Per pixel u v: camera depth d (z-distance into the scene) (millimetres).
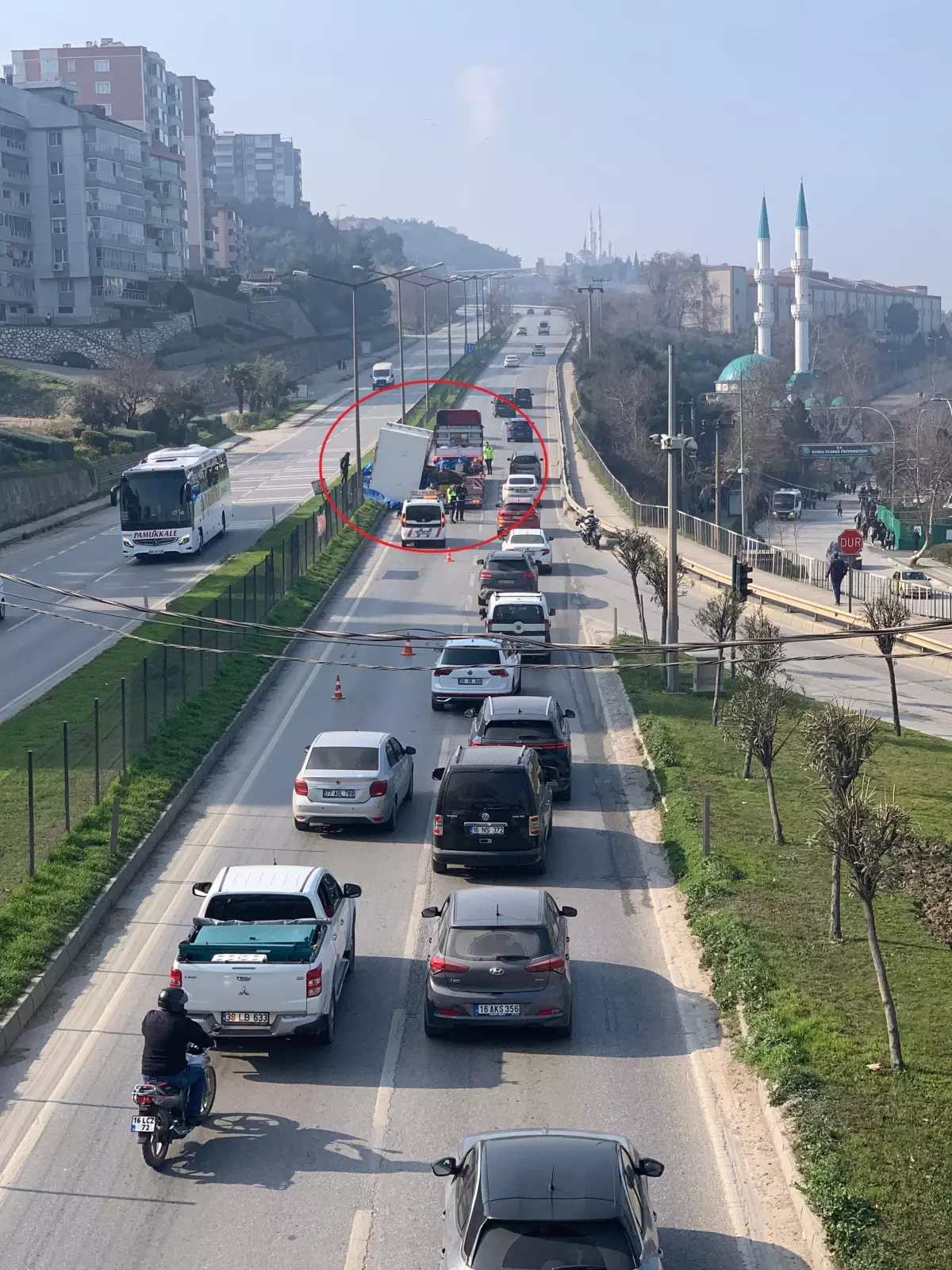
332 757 23922
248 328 161875
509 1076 14688
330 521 60750
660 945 18641
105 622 43250
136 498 54344
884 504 101438
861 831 14359
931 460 96250
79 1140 13359
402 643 41500
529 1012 15195
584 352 156250
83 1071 14984
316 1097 14273
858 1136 12367
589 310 152625
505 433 114062
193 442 105688
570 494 81312
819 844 18328
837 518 117000
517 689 34500
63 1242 11461
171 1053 12719
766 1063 14133
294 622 43188
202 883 17328
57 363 124375
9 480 68188
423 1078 14703
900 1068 13773
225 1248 11328
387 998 17062
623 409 119250
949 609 52938
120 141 141875
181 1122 12867
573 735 31188
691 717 32031
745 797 25234
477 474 83125
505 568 44750
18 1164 12867
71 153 136375
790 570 59375
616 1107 13844
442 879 21562
